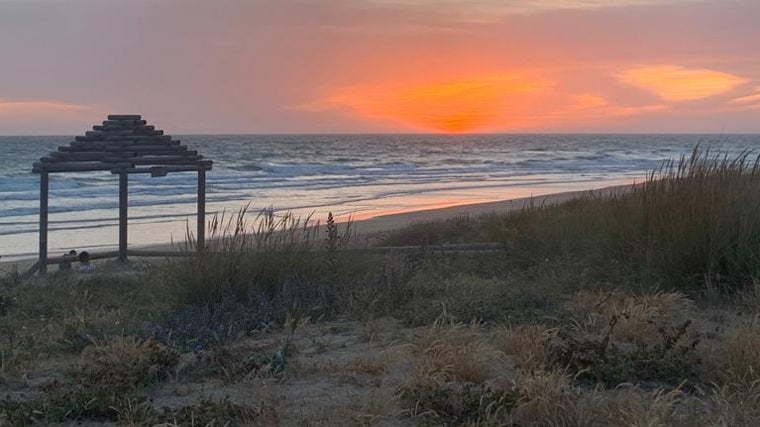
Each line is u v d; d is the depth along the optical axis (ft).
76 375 17.78
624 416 13.58
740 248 24.88
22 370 19.08
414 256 35.60
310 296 26.09
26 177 134.72
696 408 14.78
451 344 18.56
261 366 17.98
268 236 29.48
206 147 312.91
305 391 16.37
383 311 24.48
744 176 28.22
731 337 17.93
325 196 111.34
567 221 35.12
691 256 25.18
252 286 26.12
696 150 29.22
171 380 17.60
